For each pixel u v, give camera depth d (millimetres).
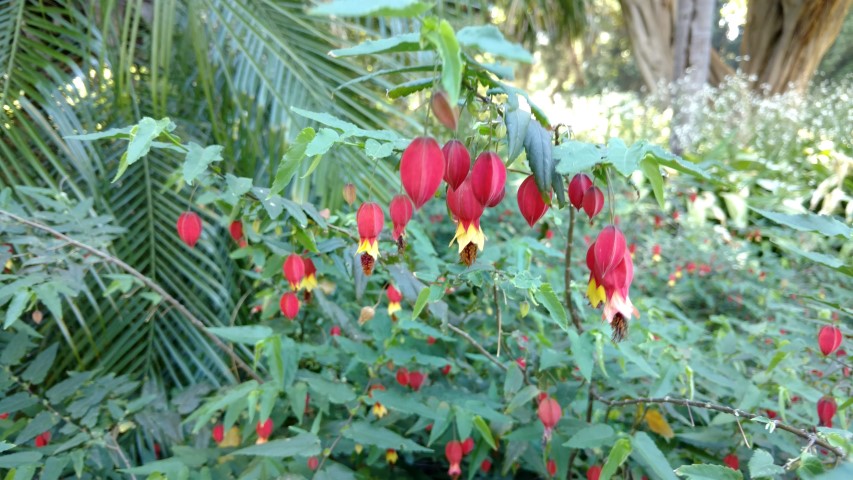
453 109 681
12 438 1436
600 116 6027
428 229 2975
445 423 1231
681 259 3172
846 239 907
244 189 1183
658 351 1480
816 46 6438
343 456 1592
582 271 2617
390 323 1426
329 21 2416
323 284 1611
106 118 2320
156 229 2227
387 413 1406
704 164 894
